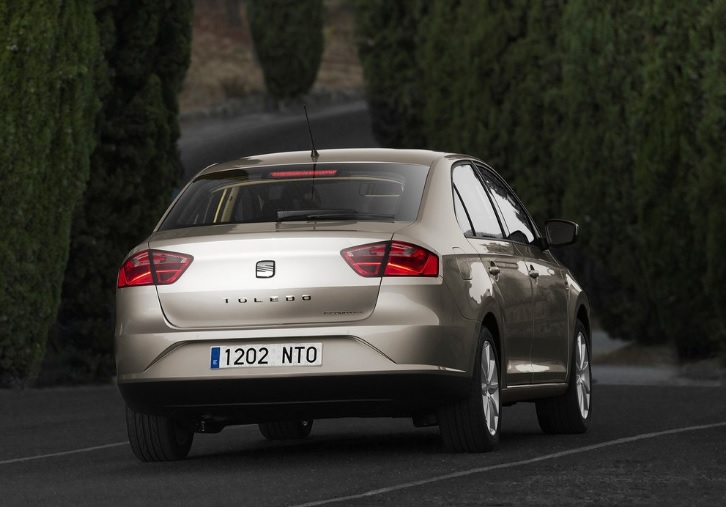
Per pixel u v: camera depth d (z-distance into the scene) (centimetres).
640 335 5997
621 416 3612
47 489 2362
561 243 3225
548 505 2050
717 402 3994
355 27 7538
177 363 2561
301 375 2516
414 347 2519
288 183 2738
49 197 4625
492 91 6675
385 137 7538
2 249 4544
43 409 4069
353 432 3322
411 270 2541
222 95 15275
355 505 2072
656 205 5588
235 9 18900
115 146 5153
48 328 4703
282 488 2277
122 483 2414
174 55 5366
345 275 2531
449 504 2067
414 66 7394
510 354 2847
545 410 3203
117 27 5175
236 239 2566
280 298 2531
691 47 5456
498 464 2523
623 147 5884
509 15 6612
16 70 4553
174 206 2770
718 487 2217
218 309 2552
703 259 5488
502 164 6612
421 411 2636
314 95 15262
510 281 2867
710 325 5528
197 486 2336
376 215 2627
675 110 5528
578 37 6059
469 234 2766
